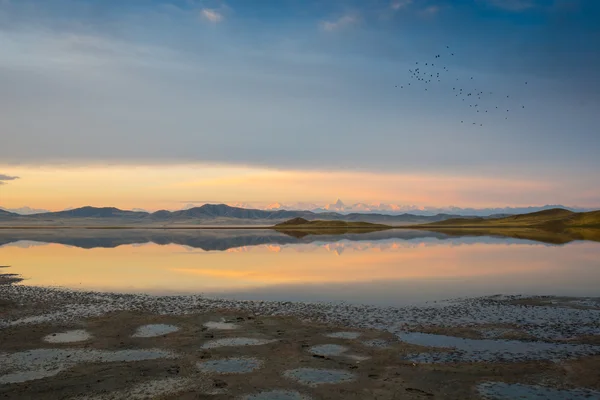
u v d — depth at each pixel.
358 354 14.81
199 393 11.76
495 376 12.79
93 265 41.09
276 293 26.00
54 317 20.27
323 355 14.72
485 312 20.70
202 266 39.88
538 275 32.72
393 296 24.88
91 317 20.22
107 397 11.55
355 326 18.36
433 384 12.26
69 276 33.47
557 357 14.29
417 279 31.30
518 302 22.88
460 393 11.69
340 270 36.53
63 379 12.75
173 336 17.08
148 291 26.91
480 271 35.34
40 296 25.30
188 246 69.44
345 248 62.81
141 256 50.78
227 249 62.06
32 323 19.23
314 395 11.62
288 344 15.93
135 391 11.90
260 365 13.80
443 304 22.61
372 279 31.39
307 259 46.22
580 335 16.75
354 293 25.89
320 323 18.91
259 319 19.69
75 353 15.11
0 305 22.86
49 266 40.44
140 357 14.66
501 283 29.19
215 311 21.28
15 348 15.70
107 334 17.45
